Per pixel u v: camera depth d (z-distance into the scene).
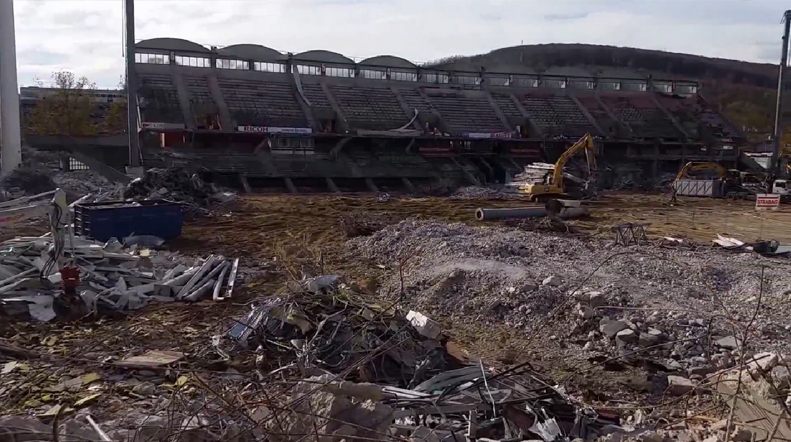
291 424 6.35
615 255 17.88
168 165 47.62
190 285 14.94
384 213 32.41
